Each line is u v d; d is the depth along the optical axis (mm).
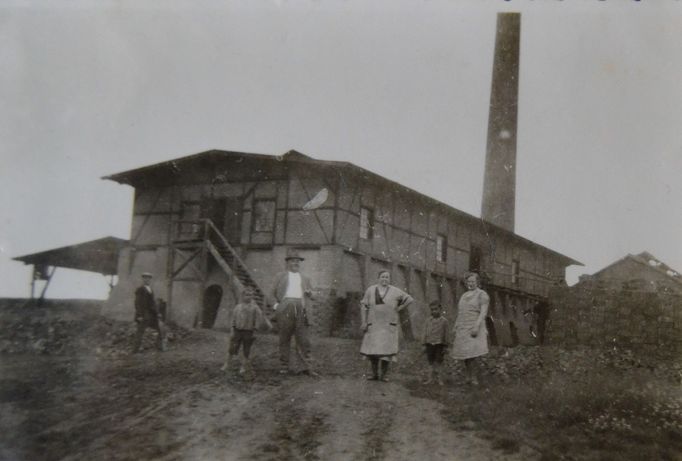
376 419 6336
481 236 25281
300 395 7242
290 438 5820
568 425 6258
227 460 5344
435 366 8195
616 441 5750
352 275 17344
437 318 8266
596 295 15078
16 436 5977
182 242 18391
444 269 22297
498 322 24203
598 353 12375
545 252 31688
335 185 16875
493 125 30547
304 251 16953
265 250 17578
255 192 18125
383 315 8031
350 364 9781
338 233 16750
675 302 14305
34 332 12867
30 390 7645
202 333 13984
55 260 23953
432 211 21828
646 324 14391
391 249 19281
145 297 11266
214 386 7723
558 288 15586
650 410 6957
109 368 9086
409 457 5348
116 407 6859
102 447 5707
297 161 17234
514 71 30734
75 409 6812
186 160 18578
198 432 6008
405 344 12602
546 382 8430
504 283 26844
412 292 20062
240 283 16453
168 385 7879
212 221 18656
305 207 17172
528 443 5668
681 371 10398
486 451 5488
